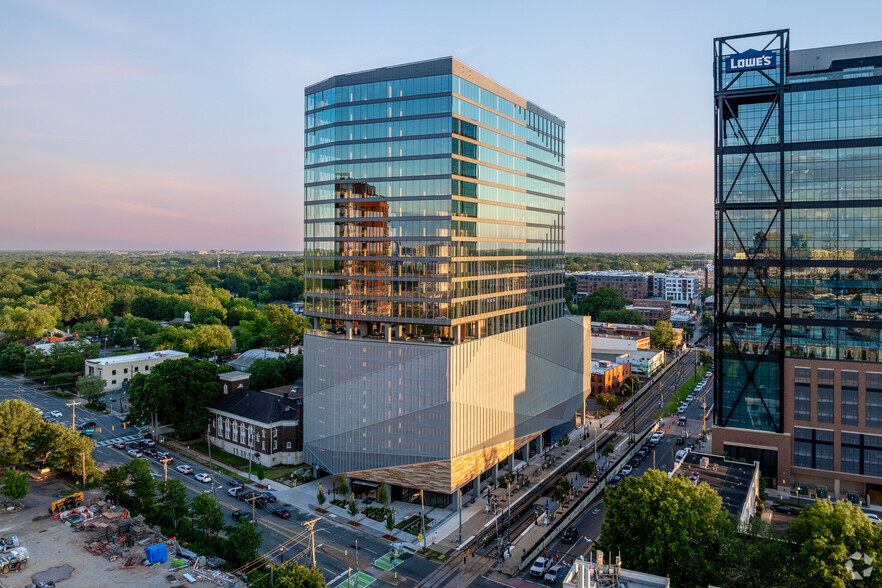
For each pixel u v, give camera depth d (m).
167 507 96.38
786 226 120.38
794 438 120.31
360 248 110.25
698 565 71.38
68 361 190.12
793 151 120.12
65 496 108.12
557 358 143.75
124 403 164.25
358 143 110.25
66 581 79.25
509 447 120.44
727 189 124.50
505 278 120.50
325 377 112.50
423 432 101.50
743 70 122.56
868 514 108.19
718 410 126.19
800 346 119.44
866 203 114.81
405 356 102.69
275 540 90.88
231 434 130.75
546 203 141.25
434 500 106.12
